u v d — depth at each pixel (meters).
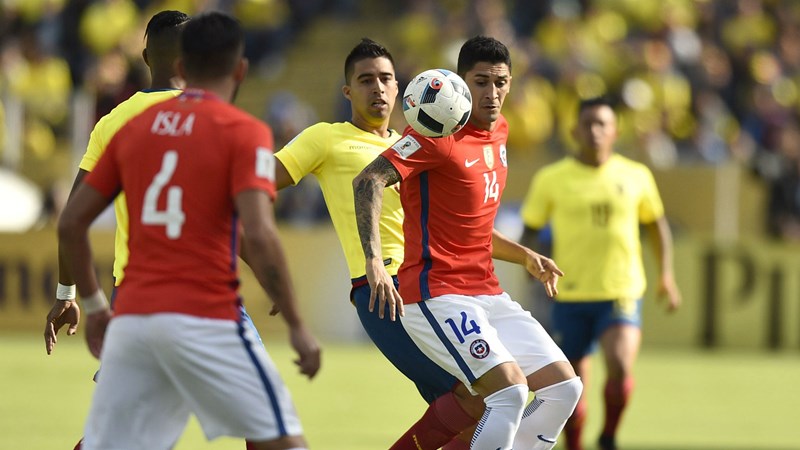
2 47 79.00
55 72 74.69
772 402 42.38
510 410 20.44
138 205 16.73
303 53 81.38
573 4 78.25
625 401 31.03
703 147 68.69
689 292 57.97
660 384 46.50
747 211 64.31
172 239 16.50
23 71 74.00
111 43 76.38
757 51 81.00
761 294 58.25
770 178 66.06
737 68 77.75
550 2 77.19
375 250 20.12
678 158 67.88
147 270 16.55
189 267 16.47
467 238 21.44
